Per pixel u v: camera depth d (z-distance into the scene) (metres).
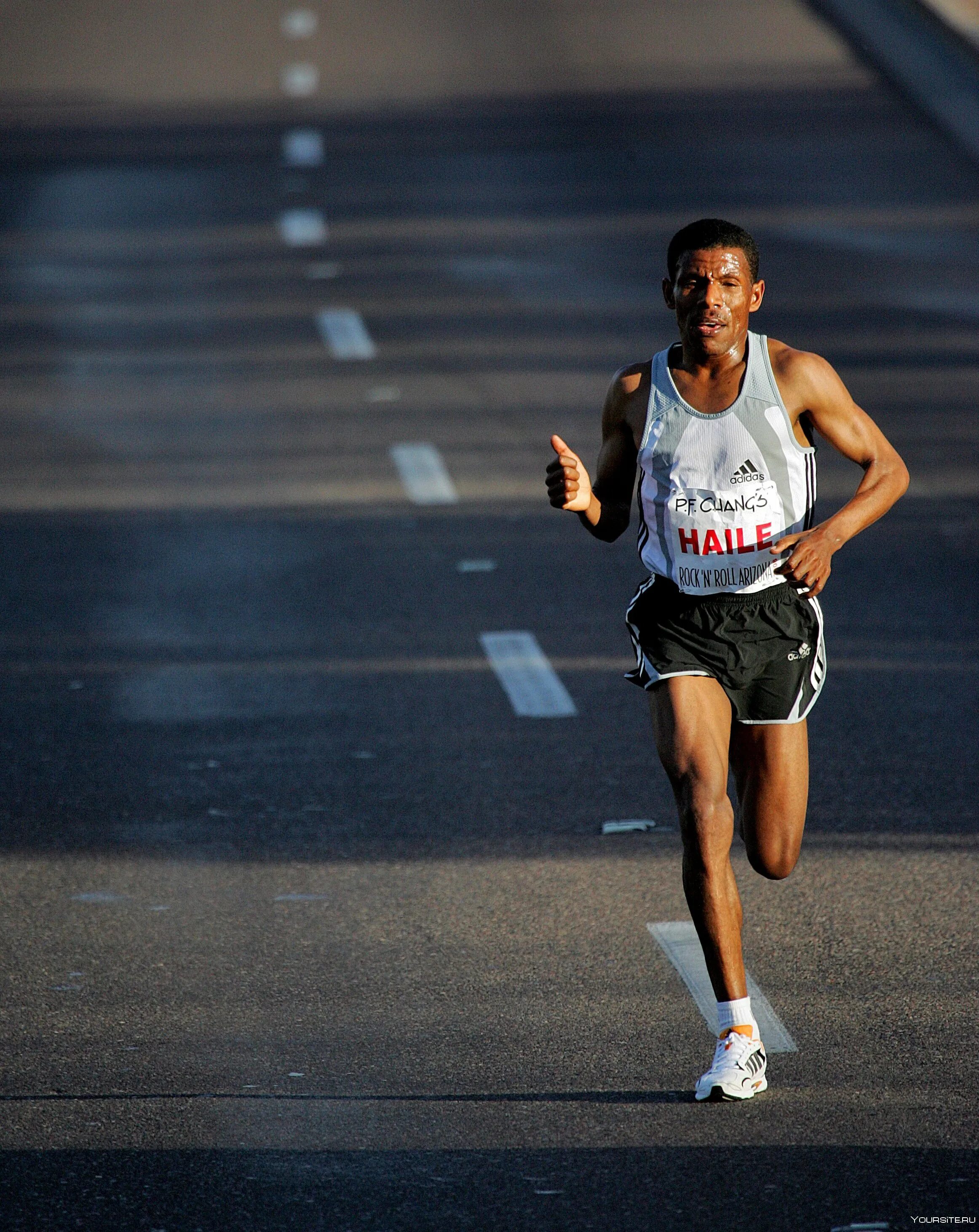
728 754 20.92
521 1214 18.08
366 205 99.94
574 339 70.88
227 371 67.94
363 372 67.06
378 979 23.89
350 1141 19.66
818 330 70.94
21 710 35.47
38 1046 22.16
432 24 155.25
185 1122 20.17
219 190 104.88
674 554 21.08
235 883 27.25
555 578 43.97
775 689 21.16
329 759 32.50
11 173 111.00
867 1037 21.89
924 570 44.09
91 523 49.75
